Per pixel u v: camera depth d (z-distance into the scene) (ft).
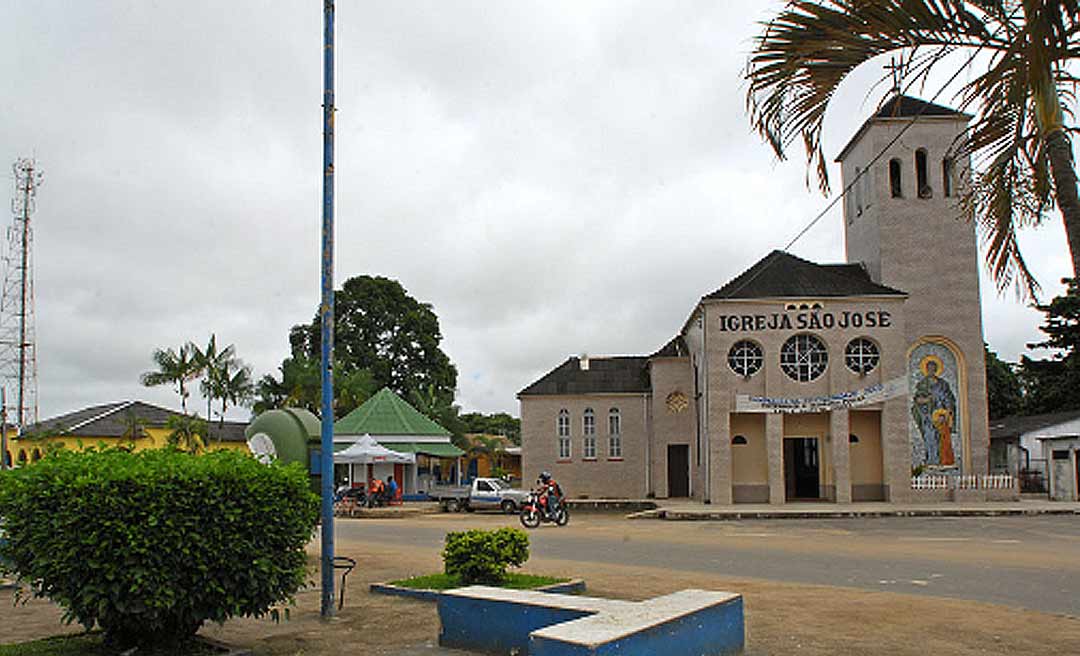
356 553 63.10
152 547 25.98
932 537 75.92
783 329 120.16
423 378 226.99
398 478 157.58
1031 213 27.94
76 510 25.57
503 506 124.06
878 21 24.90
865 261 134.21
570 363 161.38
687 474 144.56
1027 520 95.09
